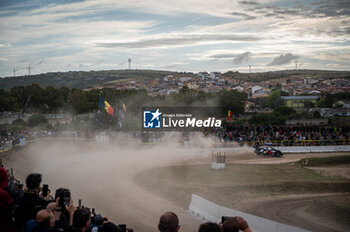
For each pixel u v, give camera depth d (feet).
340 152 146.30
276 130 162.91
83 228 15.69
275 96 435.53
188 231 45.85
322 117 258.78
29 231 16.10
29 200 19.72
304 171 102.32
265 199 65.72
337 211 57.00
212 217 50.34
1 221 15.52
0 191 15.85
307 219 52.37
